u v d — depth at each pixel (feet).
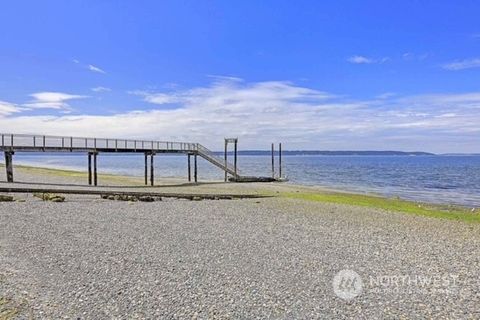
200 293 28.66
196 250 41.60
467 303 27.73
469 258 41.01
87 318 23.89
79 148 112.47
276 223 60.29
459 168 301.63
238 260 37.96
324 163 420.77
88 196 82.84
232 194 96.12
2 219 55.83
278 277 32.86
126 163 388.16
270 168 290.35
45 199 76.23
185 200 86.53
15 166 217.15
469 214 75.97
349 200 94.68
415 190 134.00
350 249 43.80
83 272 33.09
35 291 28.22
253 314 25.13
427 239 51.06
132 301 26.78
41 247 41.22
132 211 67.51
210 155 152.76
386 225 61.16
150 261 36.88
